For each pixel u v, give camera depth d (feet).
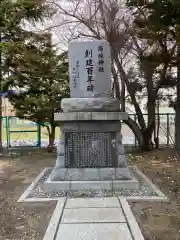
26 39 40.11
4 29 39.11
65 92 40.47
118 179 23.35
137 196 20.93
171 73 43.27
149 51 41.16
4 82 40.11
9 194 22.61
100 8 36.52
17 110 43.60
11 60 39.32
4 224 16.75
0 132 46.26
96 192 22.00
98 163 23.86
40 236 15.17
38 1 36.86
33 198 20.84
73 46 24.93
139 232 14.88
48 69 39.86
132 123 45.32
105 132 23.99
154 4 27.89
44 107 39.86
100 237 14.39
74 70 24.93
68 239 14.25
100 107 23.93
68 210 18.13
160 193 21.65
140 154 42.16
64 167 23.81
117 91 43.96
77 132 23.99
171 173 29.55
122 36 36.73
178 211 18.43
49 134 47.24
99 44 24.76
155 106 47.39
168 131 52.24
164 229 15.87
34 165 34.99
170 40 33.94
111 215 17.20
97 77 24.75
